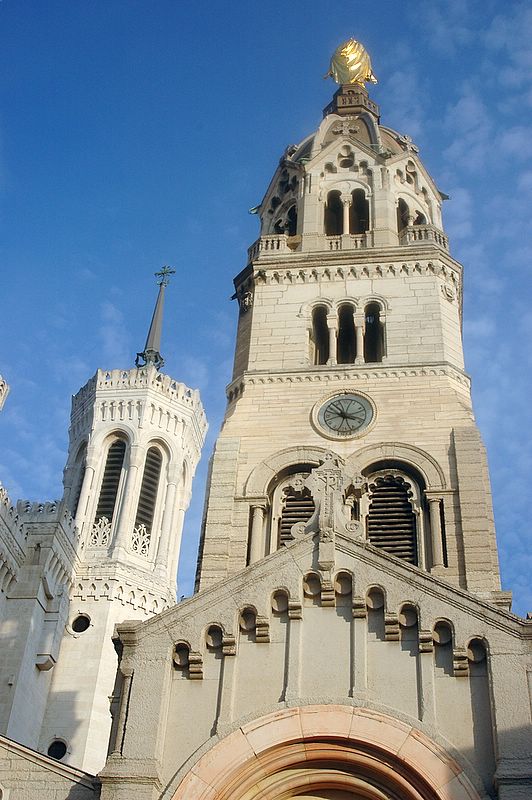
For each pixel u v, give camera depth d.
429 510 38.66
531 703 25.14
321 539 28.98
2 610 66.25
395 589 27.80
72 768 26.41
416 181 55.59
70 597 76.31
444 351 44.84
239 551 38.06
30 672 66.25
